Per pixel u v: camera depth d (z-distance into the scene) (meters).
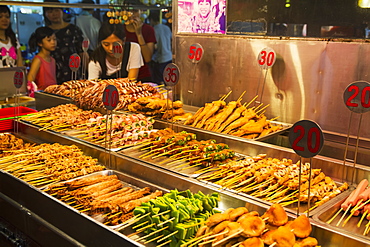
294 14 4.20
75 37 8.90
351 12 3.77
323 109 4.19
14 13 8.14
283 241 2.16
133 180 3.35
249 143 3.67
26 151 4.05
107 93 3.65
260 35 4.54
